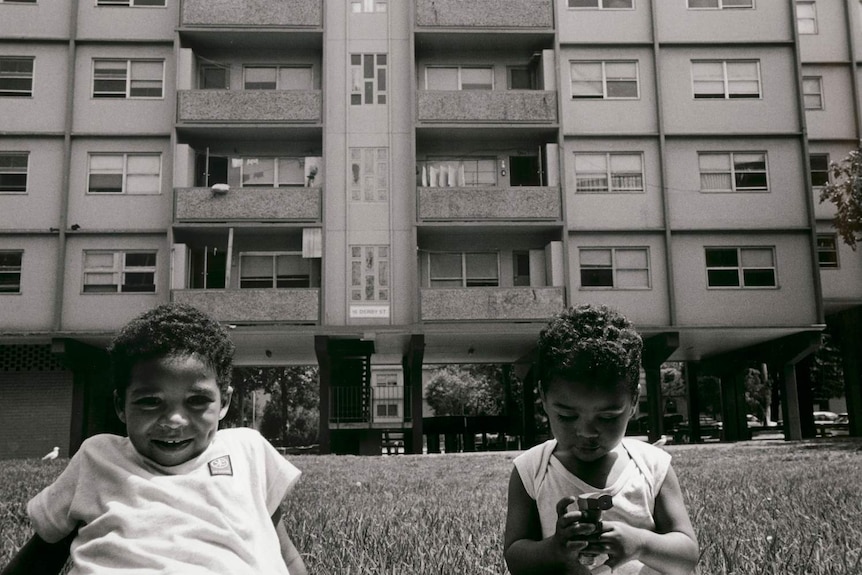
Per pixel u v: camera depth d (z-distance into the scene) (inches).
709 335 968.3
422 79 1015.0
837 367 1679.4
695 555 106.0
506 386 1209.4
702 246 960.3
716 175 976.3
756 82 994.1
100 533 98.7
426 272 983.6
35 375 950.4
